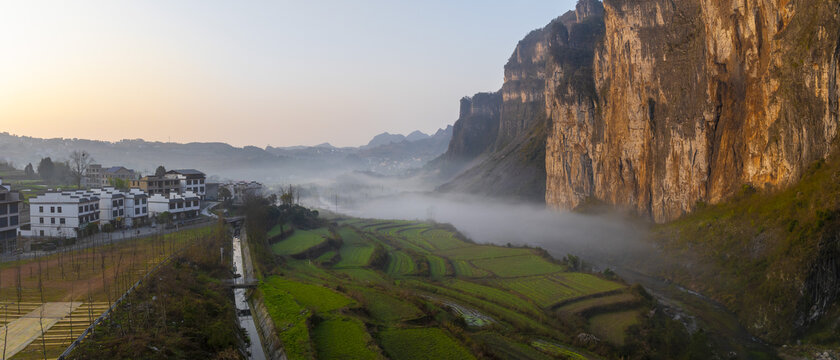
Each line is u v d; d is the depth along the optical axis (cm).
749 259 9075
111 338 4091
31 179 17412
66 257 7156
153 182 14025
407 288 9131
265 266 8650
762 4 10931
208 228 10569
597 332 7300
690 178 13300
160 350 3953
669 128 14212
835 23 8969
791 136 9688
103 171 17288
